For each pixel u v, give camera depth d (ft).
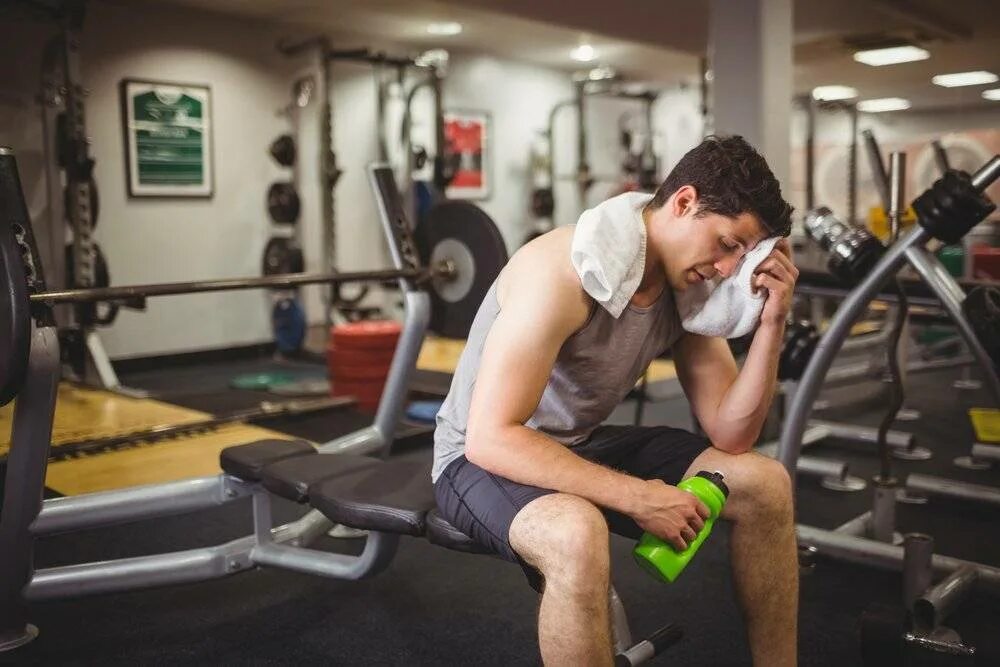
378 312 20.40
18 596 6.04
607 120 28.19
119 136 17.80
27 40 16.49
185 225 18.92
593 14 15.85
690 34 17.66
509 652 6.05
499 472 4.03
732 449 4.66
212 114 19.13
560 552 3.76
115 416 13.26
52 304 5.81
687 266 4.20
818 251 13.76
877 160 12.23
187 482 6.12
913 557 6.34
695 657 5.94
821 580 7.28
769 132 10.86
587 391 4.52
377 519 4.84
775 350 4.44
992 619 6.51
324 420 13.02
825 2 15.31
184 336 18.99
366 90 21.70
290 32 20.31
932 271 6.74
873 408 14.14
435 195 21.25
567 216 27.04
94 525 6.02
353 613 6.68
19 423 5.74
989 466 10.77
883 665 5.19
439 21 20.08
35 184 16.75
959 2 16.48
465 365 4.56
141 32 17.94
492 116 24.49
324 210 19.47
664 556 4.03
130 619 6.57
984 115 29.22
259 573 7.45
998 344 6.27
